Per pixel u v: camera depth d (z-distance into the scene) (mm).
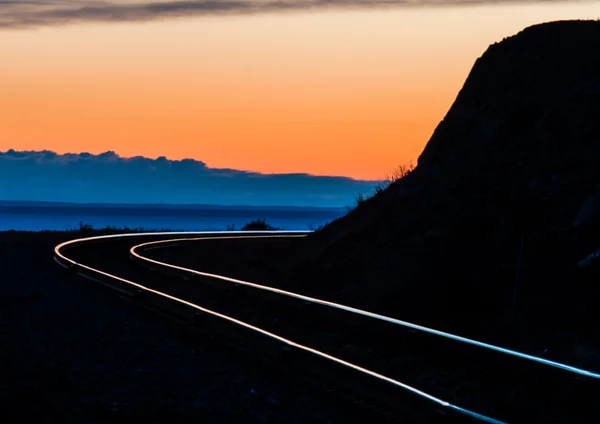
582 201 72938
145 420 30391
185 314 56438
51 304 64062
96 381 36906
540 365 42188
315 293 82438
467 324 62656
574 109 87938
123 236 158000
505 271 67750
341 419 32188
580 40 100875
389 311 68250
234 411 32469
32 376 36875
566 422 34938
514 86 98625
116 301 67625
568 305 59938
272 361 42156
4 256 110500
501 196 80062
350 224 105125
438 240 76125
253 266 107438
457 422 30906
